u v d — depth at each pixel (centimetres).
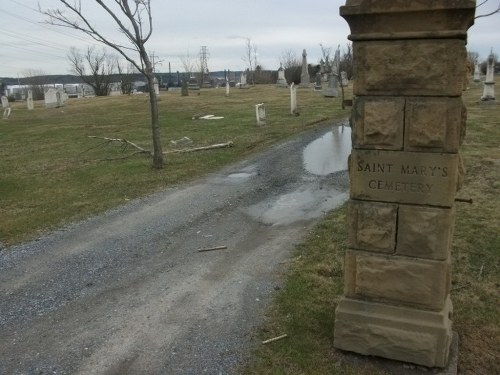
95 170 1220
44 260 646
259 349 409
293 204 862
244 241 683
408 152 350
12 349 432
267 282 542
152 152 1397
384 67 344
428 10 320
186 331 447
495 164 1068
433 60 329
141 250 668
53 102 3625
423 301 366
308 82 4419
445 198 346
